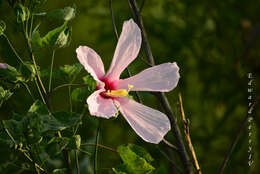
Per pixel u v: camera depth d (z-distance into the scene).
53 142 1.33
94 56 1.34
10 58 1.39
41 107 1.29
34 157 1.34
